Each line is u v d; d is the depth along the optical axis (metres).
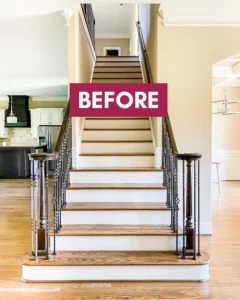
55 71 6.61
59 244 2.90
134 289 2.49
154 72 4.25
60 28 4.25
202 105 3.91
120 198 3.50
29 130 10.30
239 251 3.27
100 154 4.14
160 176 3.78
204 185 3.90
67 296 2.38
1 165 8.62
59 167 3.08
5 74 6.85
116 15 10.32
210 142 3.92
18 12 3.28
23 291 2.45
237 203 5.63
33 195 2.89
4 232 3.88
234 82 8.08
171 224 3.09
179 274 2.62
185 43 3.87
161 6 3.41
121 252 2.84
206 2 3.34
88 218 3.19
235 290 2.46
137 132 4.67
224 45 3.87
